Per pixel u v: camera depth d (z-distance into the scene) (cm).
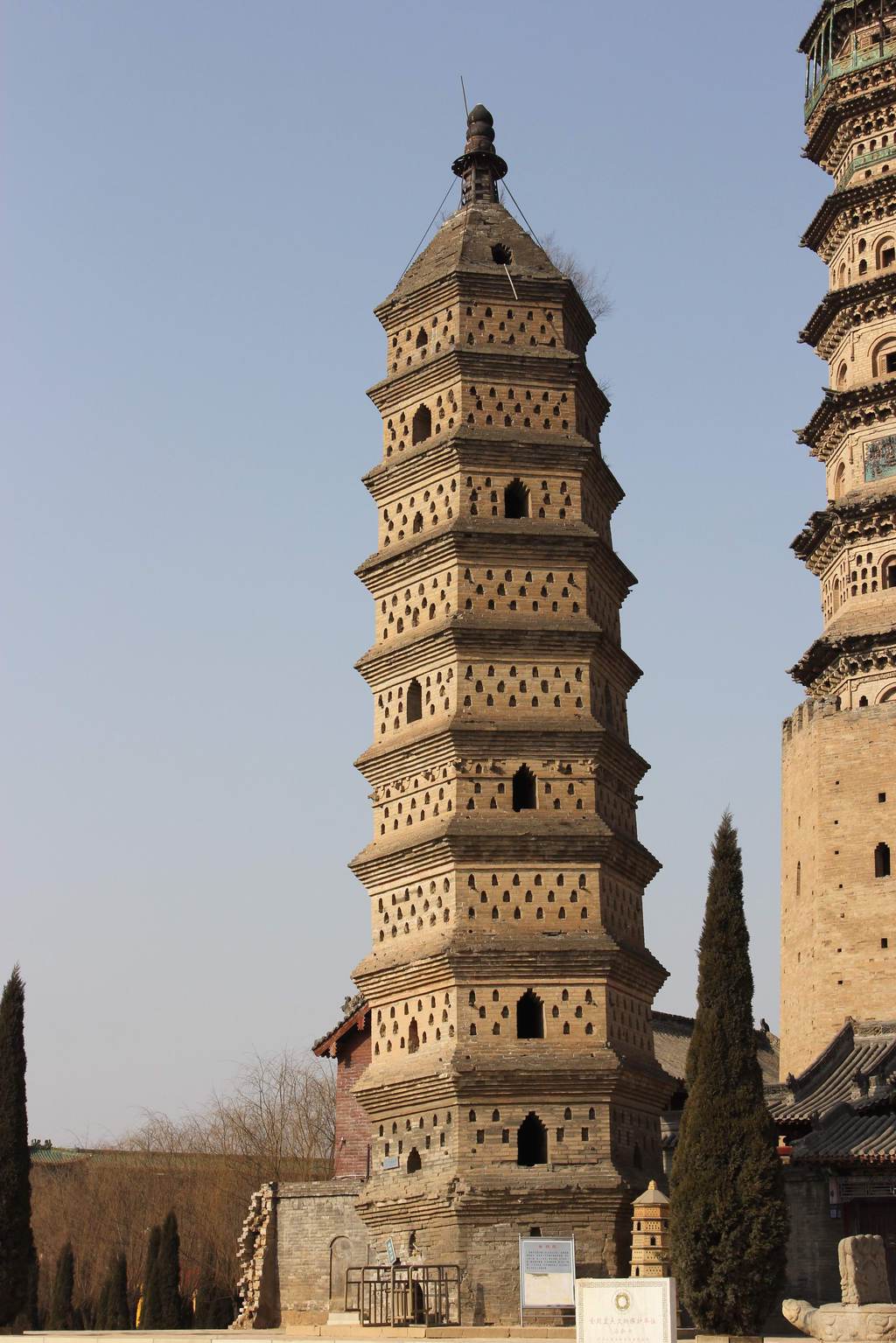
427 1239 6500
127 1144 13550
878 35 9388
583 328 7806
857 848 8488
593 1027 6675
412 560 7225
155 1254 9619
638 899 7275
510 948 6644
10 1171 7412
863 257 9262
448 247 7700
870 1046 8081
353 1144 8869
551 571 7169
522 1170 6450
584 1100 6581
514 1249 6381
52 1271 11869
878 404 8944
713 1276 5828
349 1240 7594
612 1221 6488
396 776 7094
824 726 8712
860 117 9362
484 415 7319
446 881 6781
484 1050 6556
